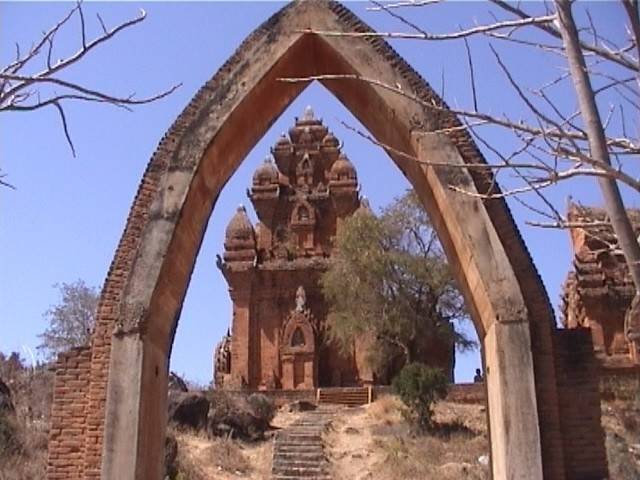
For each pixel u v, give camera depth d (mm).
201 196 11625
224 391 31734
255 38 11766
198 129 11336
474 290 10969
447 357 40125
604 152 4984
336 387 43656
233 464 24391
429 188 11516
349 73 11648
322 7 11828
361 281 39312
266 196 49406
